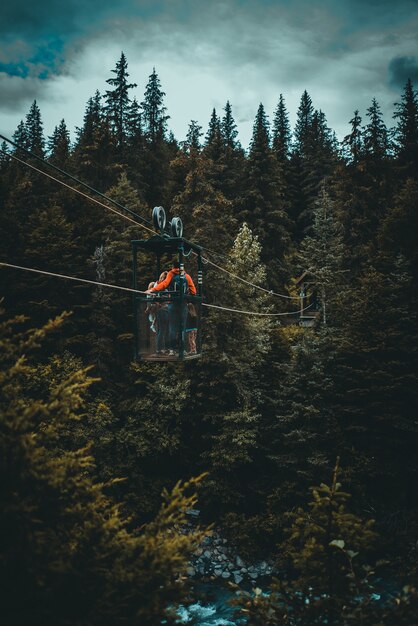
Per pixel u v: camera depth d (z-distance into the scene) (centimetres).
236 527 2328
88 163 3859
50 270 2841
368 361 2347
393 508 2141
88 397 2588
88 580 424
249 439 2506
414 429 2133
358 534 522
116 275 2973
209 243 2647
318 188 5028
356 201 3441
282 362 2845
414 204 2986
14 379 517
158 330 962
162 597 438
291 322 3750
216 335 2573
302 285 3609
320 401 2345
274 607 495
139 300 971
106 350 2711
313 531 524
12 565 401
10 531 416
